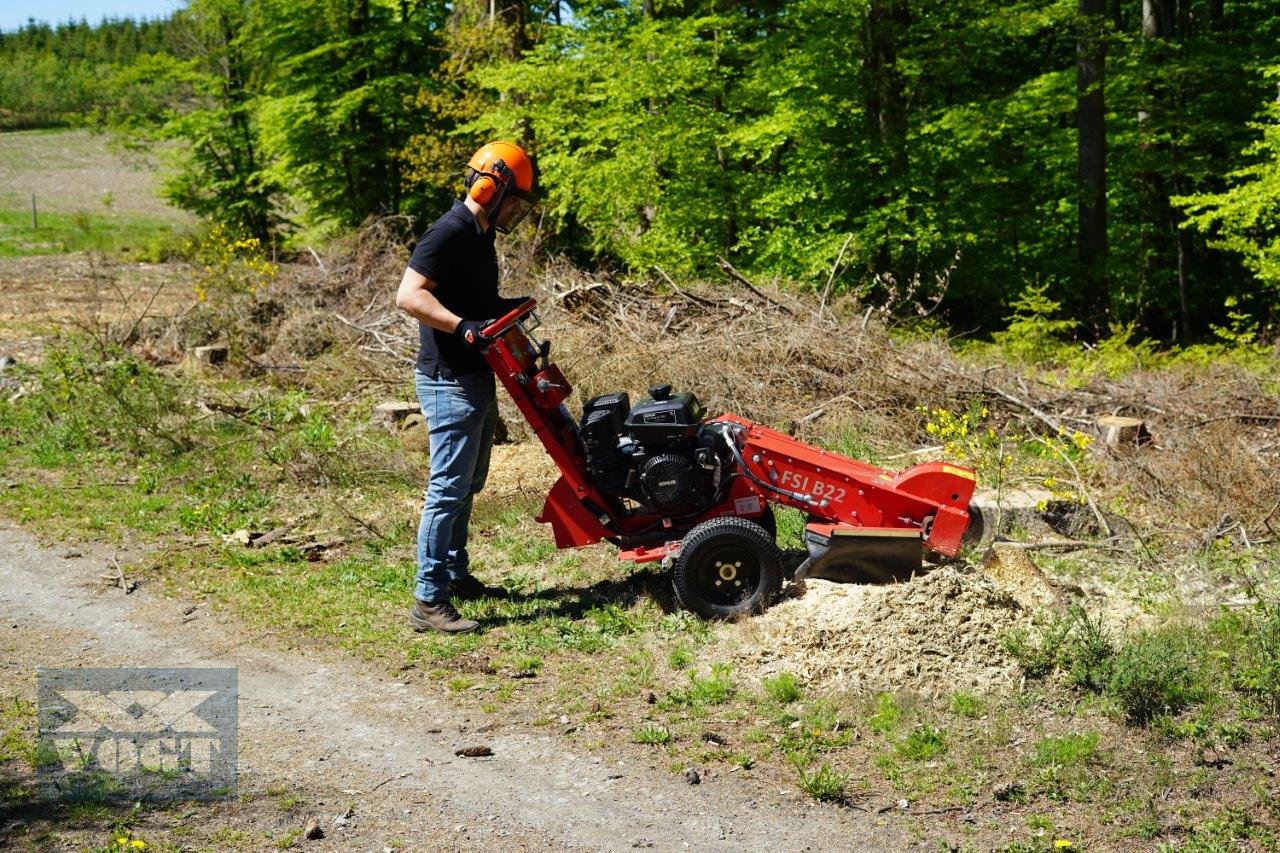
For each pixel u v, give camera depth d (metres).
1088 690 4.80
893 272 16.64
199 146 27.48
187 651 5.51
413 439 9.09
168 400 9.61
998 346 12.85
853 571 5.67
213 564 6.73
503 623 5.76
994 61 17.56
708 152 17.02
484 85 17.77
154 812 4.02
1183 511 7.02
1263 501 6.99
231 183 27.11
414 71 23.31
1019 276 17.48
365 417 10.04
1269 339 14.87
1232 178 18.33
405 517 7.58
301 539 7.17
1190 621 5.36
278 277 13.94
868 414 8.83
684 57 16.48
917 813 4.05
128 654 5.47
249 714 4.84
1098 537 6.81
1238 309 19.86
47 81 78.81
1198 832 3.91
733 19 16.56
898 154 16.25
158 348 12.73
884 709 4.67
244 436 9.30
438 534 5.63
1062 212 18.28
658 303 11.09
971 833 3.93
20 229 35.41
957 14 15.80
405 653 5.44
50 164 56.44
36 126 74.38
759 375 9.44
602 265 18.41
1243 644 5.11
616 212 17.84
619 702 4.89
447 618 5.68
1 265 25.55
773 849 3.85
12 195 45.59
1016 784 4.19
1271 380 10.05
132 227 37.22
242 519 7.57
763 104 17.03
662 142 16.45
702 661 5.23
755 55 17.16
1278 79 16.92
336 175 23.09
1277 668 4.70
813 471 5.75
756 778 4.29
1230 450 7.46
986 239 16.66
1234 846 3.83
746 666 5.11
